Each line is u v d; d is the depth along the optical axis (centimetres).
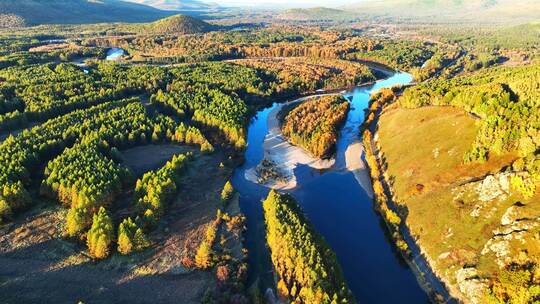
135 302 9025
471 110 14562
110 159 14500
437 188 11738
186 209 12588
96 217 10531
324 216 12644
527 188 9331
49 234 10925
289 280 9319
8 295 8969
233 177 14950
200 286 9538
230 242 11106
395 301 9406
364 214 12731
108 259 10212
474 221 9869
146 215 11144
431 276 9775
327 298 8344
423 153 13575
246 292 9438
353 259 10794
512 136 10988
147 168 14862
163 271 9962
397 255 10888
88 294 9175
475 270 8906
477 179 11069
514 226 8975
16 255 10188
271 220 11094
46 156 14538
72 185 11825
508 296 8006
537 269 8000
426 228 10800
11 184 11644
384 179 14200
